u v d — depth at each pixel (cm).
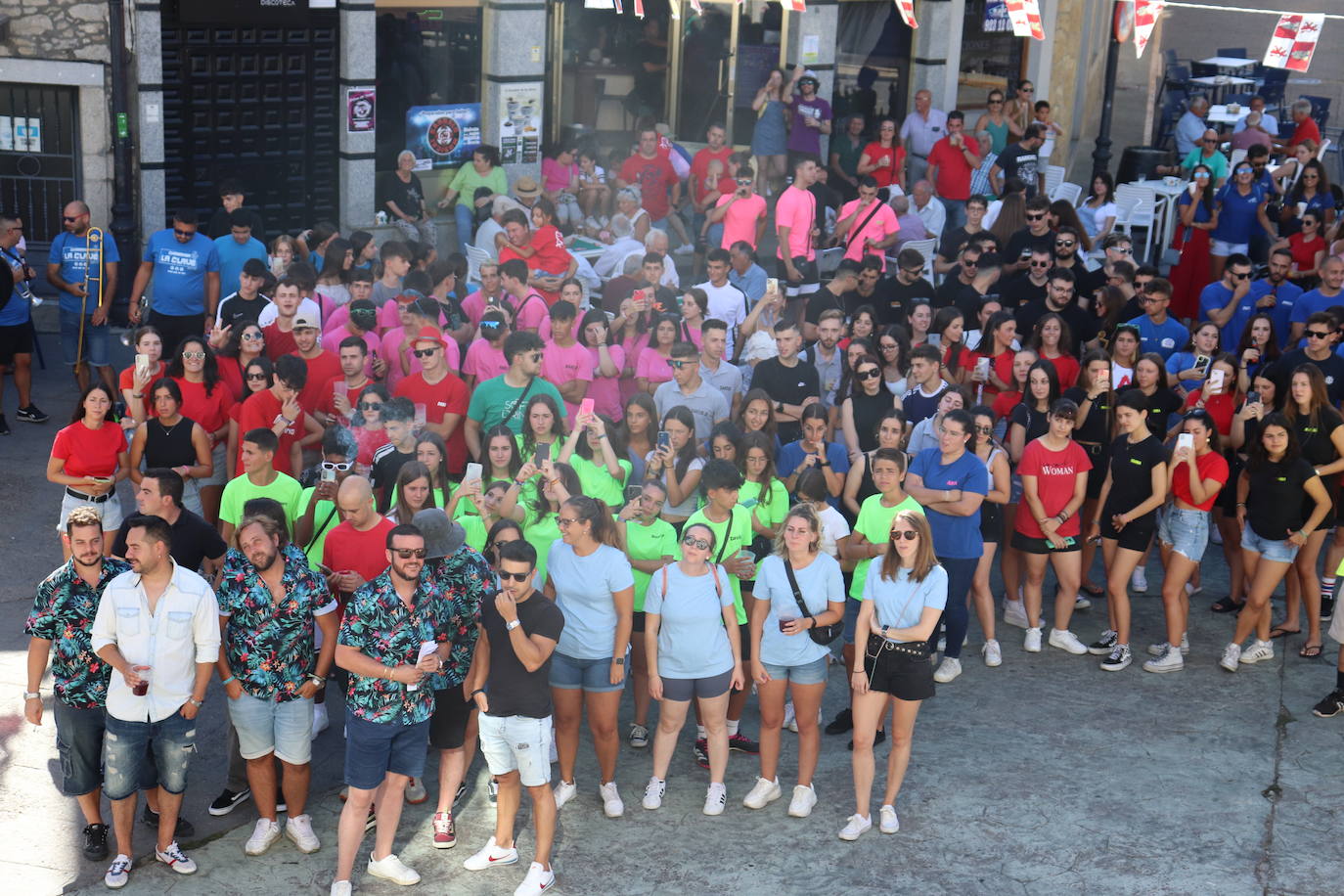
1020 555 1031
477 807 796
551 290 1213
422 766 710
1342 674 912
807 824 786
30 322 1249
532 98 1680
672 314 1102
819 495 834
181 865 714
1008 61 2144
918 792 818
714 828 780
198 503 938
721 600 768
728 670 773
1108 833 782
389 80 1614
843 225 1481
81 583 692
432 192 1659
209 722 859
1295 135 2145
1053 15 2162
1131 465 948
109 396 900
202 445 925
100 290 1268
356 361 956
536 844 724
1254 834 786
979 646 1008
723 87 1853
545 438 879
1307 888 738
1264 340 1130
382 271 1166
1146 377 1026
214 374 961
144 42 1439
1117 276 1269
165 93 1489
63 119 1472
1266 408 996
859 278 1243
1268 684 962
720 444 854
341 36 1555
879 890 726
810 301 1222
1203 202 1631
